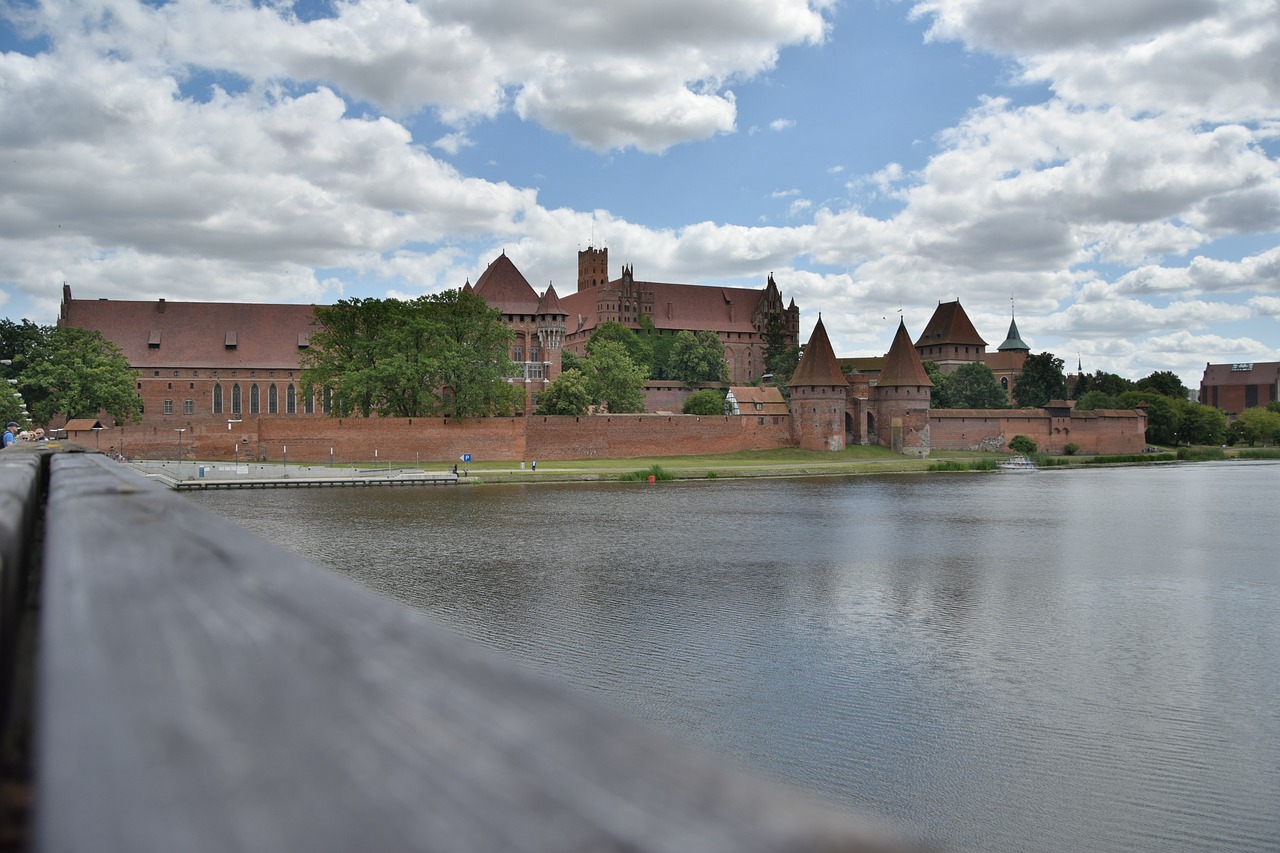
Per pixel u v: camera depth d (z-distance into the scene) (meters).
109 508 4.09
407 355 112.94
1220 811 21.22
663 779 1.51
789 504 82.19
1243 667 32.03
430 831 1.31
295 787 1.45
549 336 165.25
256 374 151.50
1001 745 25.16
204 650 2.05
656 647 34.12
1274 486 105.06
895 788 22.62
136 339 149.12
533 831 1.30
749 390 150.38
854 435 149.62
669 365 182.88
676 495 88.88
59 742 1.68
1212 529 67.00
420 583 45.12
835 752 24.75
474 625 37.12
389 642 2.15
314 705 1.76
